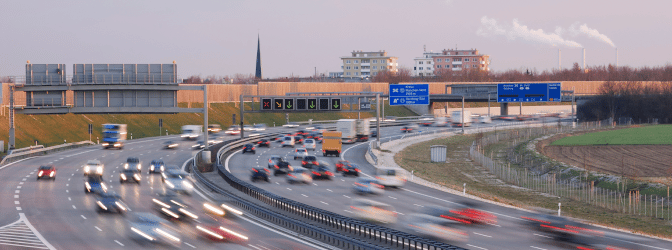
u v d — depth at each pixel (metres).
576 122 147.88
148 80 62.12
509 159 88.56
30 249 29.70
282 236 33.62
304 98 90.00
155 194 47.97
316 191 51.47
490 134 121.44
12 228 34.97
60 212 40.19
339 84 172.12
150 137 114.25
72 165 68.75
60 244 30.89
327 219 38.06
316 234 33.22
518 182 65.88
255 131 126.38
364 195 49.53
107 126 90.25
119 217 38.44
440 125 149.12
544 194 58.31
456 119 141.00
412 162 81.38
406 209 42.81
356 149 92.25
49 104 62.28
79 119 117.44
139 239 32.16
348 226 36.34
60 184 53.97
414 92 100.88
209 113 148.38
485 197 51.81
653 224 42.53
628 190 59.31
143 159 75.50
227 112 153.88
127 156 79.06
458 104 196.88
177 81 63.09
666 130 121.81
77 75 61.69
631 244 32.72
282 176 62.09
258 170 58.47
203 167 63.78
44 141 102.62
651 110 150.88
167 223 36.62
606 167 75.19
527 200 54.41
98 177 57.84
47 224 36.16
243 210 41.25
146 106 62.59
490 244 32.09
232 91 161.50
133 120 127.50
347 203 45.09
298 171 58.56
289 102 90.38
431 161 83.81
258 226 36.31
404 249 29.81
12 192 49.06
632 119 149.12
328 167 69.56
